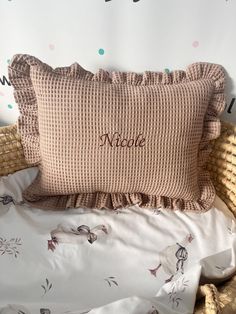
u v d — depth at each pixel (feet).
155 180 2.78
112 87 2.65
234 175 3.12
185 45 2.86
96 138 2.63
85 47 2.97
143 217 2.85
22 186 3.14
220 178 3.24
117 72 2.91
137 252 2.60
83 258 2.55
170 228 2.78
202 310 1.97
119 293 2.41
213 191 3.03
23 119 2.96
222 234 2.75
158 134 2.65
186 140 2.72
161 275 2.51
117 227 2.75
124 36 2.87
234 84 3.02
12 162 3.22
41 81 2.62
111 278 2.48
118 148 2.65
